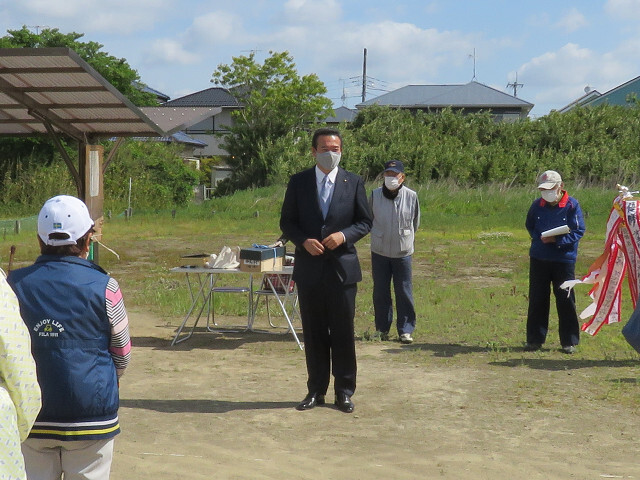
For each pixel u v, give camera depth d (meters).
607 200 32.19
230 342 9.30
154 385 7.22
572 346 8.62
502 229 26.67
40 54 9.83
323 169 6.29
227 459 5.21
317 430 5.90
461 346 9.00
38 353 3.22
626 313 11.10
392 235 9.13
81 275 3.30
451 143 44.06
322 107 51.91
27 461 3.28
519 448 5.51
